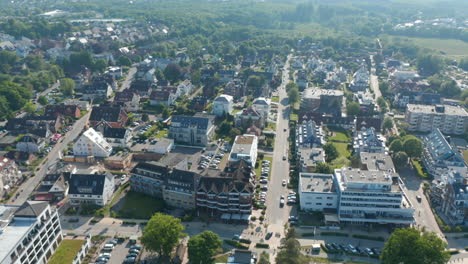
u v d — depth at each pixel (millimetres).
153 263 179125
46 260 172625
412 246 167250
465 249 192000
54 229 180250
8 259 146000
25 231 159375
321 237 197750
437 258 166375
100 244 191375
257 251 185750
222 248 187875
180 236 193125
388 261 169000
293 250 170500
